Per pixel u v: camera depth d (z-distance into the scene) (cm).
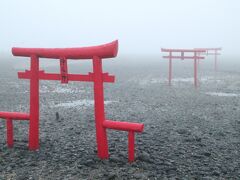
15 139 1016
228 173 766
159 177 718
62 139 1014
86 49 777
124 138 1037
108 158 813
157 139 1034
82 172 737
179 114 1457
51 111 1513
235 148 962
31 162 800
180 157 863
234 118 1384
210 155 889
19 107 1647
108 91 2239
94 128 1173
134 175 720
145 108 1609
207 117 1397
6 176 723
